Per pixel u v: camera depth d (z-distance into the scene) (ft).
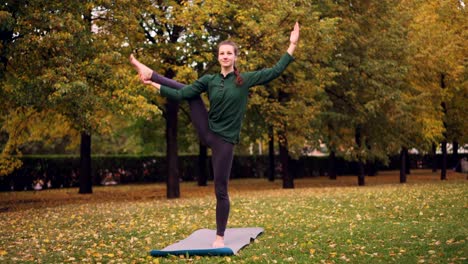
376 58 77.41
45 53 45.06
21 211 48.01
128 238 28.94
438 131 80.02
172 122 63.46
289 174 77.66
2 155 67.56
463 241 23.80
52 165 95.04
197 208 43.96
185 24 54.19
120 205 50.49
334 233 28.19
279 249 24.03
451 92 85.76
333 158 111.45
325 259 21.56
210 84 22.98
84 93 43.98
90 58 47.75
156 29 59.52
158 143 105.29
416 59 79.51
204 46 58.44
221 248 22.85
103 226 34.04
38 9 43.91
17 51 43.75
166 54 58.03
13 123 65.87
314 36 60.95
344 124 78.74
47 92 44.29
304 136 71.31
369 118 77.92
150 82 23.12
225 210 23.84
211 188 87.56
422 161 152.15
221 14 56.24
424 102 78.95
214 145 23.32
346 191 58.95
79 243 27.58
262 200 49.96
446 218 33.01
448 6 82.48
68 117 52.24
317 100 74.84
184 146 107.76
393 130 79.00
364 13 77.66
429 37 78.69
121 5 49.80
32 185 92.68
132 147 128.98
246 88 22.93
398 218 34.22
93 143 140.97
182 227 32.76
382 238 26.20
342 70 72.49
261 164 124.88
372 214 36.76
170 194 63.16
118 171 107.55
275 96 72.74
